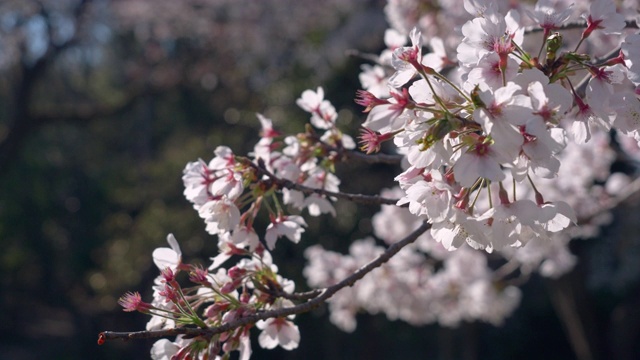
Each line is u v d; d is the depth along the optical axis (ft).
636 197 20.44
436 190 6.78
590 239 38.99
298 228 9.46
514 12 6.88
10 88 61.67
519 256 21.11
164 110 61.62
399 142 7.00
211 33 49.11
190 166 9.16
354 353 45.68
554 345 50.01
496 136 6.10
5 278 59.26
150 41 50.96
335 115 11.04
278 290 9.05
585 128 7.23
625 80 8.48
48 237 59.72
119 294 49.26
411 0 14.89
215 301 8.80
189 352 7.90
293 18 47.29
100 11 47.93
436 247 19.39
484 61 6.64
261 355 46.96
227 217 8.93
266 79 48.47
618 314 41.96
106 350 54.70
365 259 18.42
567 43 13.32
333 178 10.82
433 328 45.93
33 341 66.18
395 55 6.99
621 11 10.78
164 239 45.29
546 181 17.95
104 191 59.31
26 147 58.03
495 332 50.16
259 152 10.68
